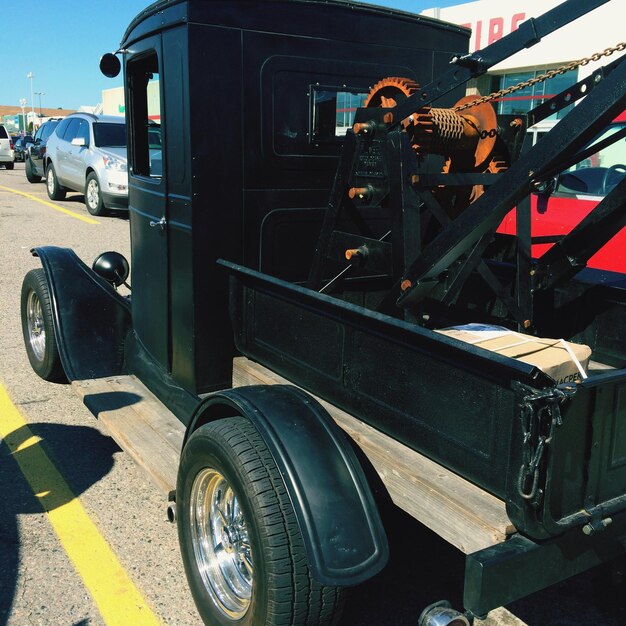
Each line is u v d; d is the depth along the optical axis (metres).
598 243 2.80
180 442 2.94
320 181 3.19
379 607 2.54
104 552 2.87
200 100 2.81
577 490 1.70
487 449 1.75
